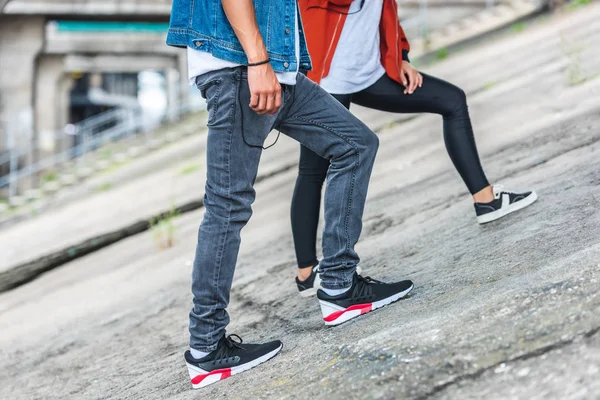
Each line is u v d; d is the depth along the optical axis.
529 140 4.93
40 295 6.26
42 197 14.48
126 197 9.93
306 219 3.21
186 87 21.92
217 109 2.37
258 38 2.29
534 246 2.86
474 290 2.57
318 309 3.22
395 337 2.27
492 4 17.42
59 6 18.86
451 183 4.72
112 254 7.06
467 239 3.36
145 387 3.05
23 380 3.96
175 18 2.41
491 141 5.35
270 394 2.29
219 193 2.44
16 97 19.53
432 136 6.89
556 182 3.68
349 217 2.66
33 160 20.05
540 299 2.12
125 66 21.94
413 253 3.53
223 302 2.55
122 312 4.68
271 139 10.42
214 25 2.34
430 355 2.03
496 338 1.99
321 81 3.01
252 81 2.30
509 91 7.29
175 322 4.08
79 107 30.44
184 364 3.18
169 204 8.16
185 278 5.03
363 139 2.59
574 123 4.88
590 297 2.01
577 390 1.66
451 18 17.53
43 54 20.80
